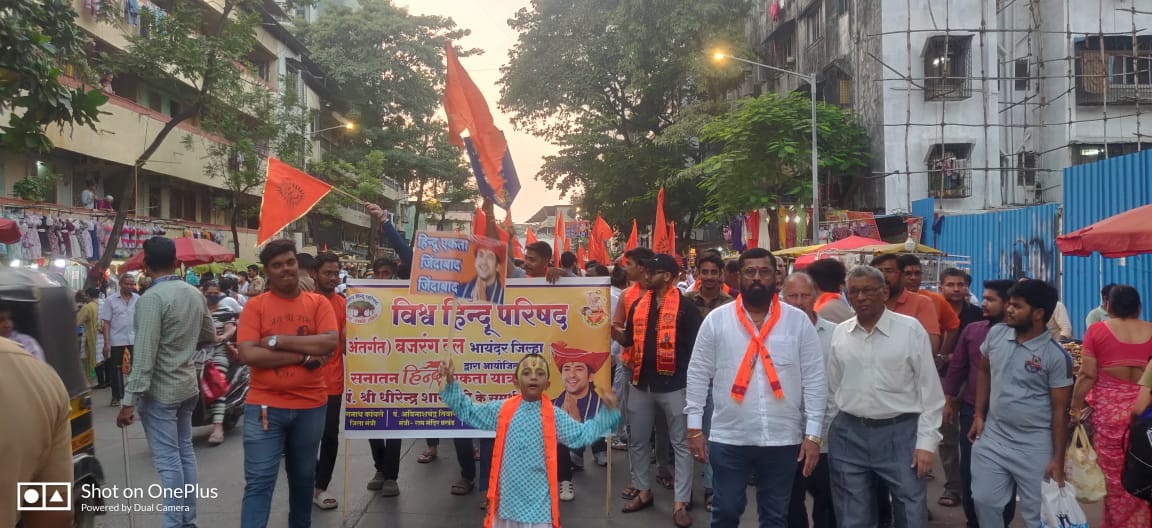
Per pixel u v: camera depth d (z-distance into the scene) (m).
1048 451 4.28
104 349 10.62
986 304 5.33
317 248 35.97
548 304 5.80
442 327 5.81
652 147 30.77
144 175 21.80
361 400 5.77
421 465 7.43
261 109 21.72
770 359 4.21
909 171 21.20
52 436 2.07
